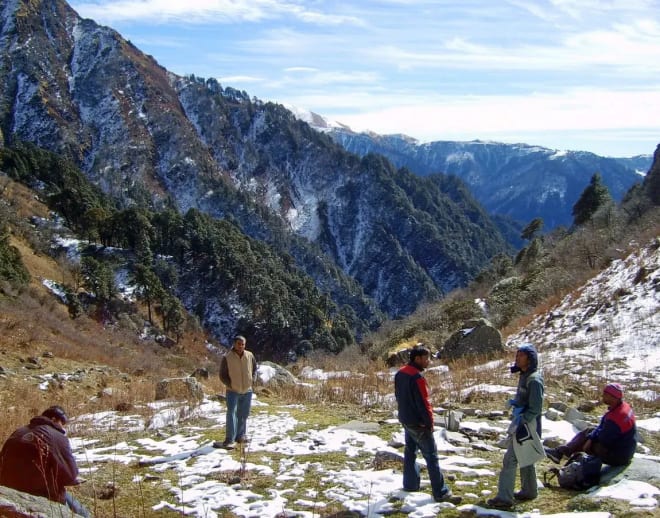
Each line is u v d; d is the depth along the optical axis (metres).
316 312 101.62
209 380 16.81
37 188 108.50
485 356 16.31
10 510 4.18
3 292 38.47
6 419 9.66
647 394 9.97
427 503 5.59
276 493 6.20
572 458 6.20
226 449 8.01
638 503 5.09
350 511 5.54
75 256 84.50
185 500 6.10
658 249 19.25
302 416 10.10
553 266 28.98
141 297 82.06
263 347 96.19
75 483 5.15
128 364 26.55
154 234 103.69
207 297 101.81
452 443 7.83
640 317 15.22
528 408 5.29
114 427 9.84
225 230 122.00
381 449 7.70
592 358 13.11
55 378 16.72
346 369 20.09
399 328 33.12
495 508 5.38
